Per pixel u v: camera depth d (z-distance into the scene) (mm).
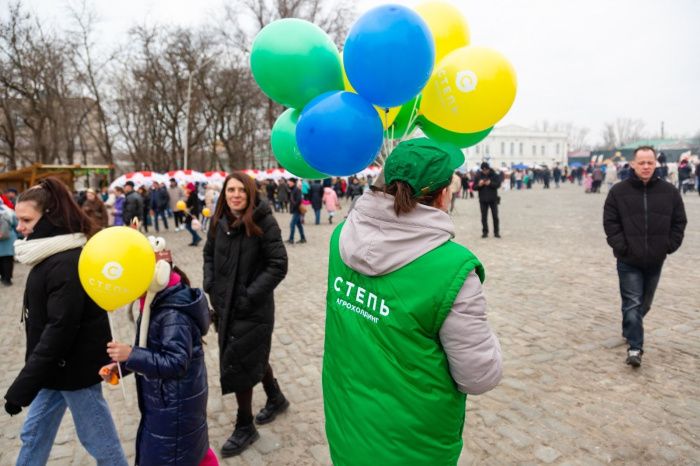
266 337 2922
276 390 3307
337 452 1540
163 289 2055
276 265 2859
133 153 37281
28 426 2193
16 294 7496
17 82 28203
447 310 1333
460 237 11070
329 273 1690
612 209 3861
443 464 1438
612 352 4113
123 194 13773
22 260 2008
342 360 1553
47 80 28547
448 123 1867
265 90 1890
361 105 1678
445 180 1410
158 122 36844
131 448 3078
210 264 3029
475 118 1807
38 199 2045
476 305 1356
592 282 6500
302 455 2895
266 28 1811
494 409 3281
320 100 1702
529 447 2850
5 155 29984
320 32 1835
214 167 39750
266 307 2912
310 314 5754
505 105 1787
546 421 3107
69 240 2066
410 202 1380
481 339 1352
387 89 1629
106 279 1774
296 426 3211
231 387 2855
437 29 1909
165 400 2090
